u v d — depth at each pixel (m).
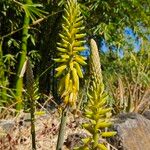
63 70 1.59
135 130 4.63
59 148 1.60
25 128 4.71
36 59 8.85
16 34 8.55
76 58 1.58
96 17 8.70
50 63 8.74
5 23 8.48
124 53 9.08
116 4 8.47
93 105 1.50
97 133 1.51
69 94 1.60
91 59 1.54
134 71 8.48
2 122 4.86
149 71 8.19
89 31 8.62
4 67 7.31
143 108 6.33
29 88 1.90
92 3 8.42
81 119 4.90
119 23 8.60
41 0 8.59
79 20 1.59
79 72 1.58
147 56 9.02
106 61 9.12
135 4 8.44
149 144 4.71
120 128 4.50
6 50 8.55
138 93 6.82
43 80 8.75
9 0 7.25
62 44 1.58
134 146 4.54
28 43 8.91
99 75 1.52
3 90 6.81
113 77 8.57
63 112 1.62
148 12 9.34
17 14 7.63
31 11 6.66
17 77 6.91
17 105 5.83
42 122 4.85
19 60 7.22
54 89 8.56
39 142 4.52
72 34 1.58
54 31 8.70
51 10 8.60
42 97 7.09
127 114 4.86
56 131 4.79
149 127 4.83
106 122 1.51
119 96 6.60
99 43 9.22
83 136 4.41
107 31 8.18
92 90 1.51
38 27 8.84
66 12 1.58
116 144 4.44
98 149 1.51
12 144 4.41
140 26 9.19
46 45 8.80
